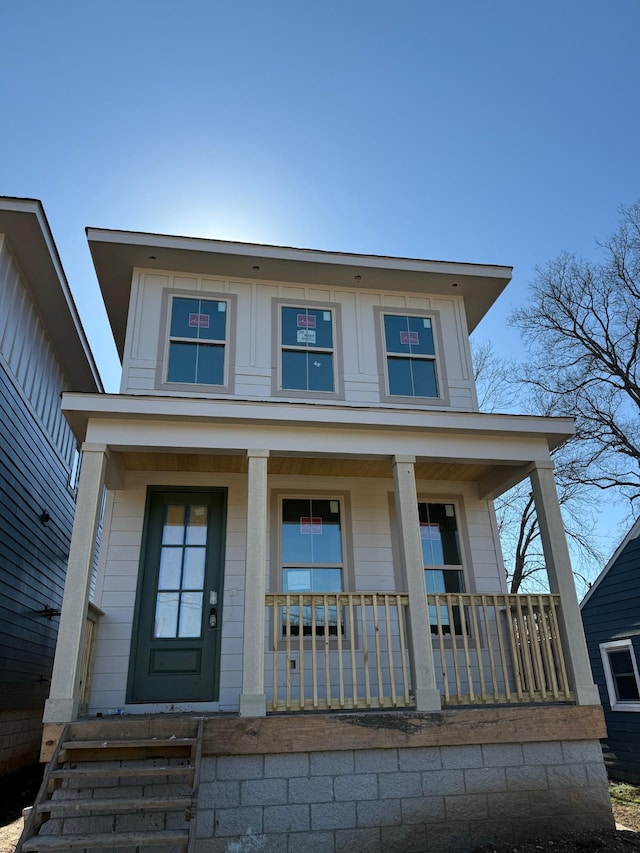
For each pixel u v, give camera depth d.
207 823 4.10
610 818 4.71
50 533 9.73
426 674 4.92
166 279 7.12
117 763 4.21
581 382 16.55
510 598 5.61
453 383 7.38
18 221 7.39
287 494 6.75
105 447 5.32
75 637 4.58
